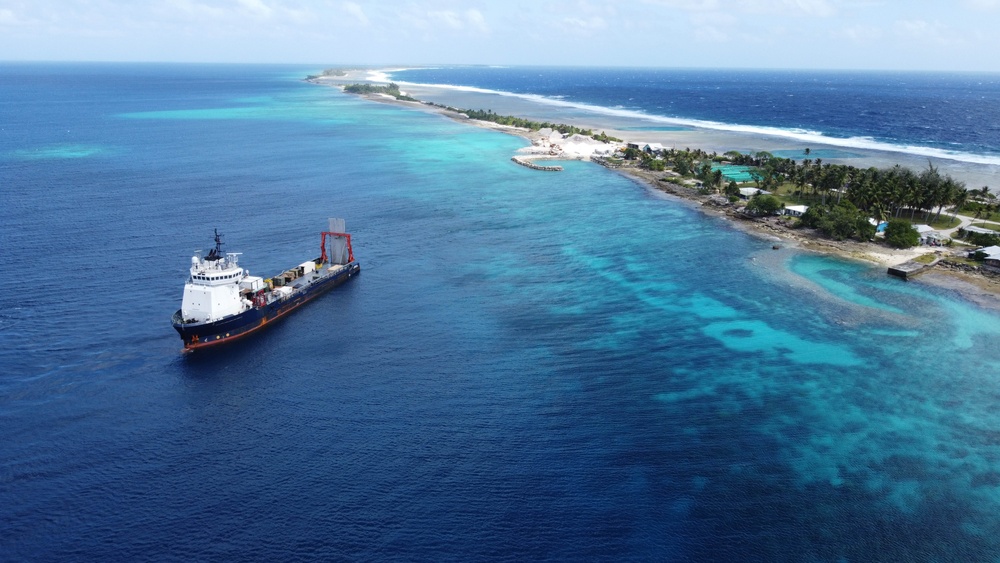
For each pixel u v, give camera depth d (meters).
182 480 63.19
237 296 97.69
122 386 80.94
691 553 54.47
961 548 55.34
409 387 80.62
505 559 53.69
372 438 69.81
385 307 107.25
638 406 76.31
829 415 74.94
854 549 55.19
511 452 67.38
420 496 60.81
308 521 57.72
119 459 66.38
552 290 113.75
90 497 60.78
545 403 76.81
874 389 80.88
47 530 56.78
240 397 78.56
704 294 111.75
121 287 112.62
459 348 91.44
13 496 60.81
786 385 81.56
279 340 95.00
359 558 53.72
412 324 100.12
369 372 84.69
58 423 72.56
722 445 69.06
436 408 75.69
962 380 83.12
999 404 77.50
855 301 108.69
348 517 58.16
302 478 63.41
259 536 56.06
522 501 60.31
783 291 113.19
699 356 89.12
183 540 55.69
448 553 54.25
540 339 94.25
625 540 55.81
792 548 55.22
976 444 69.81
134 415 74.50
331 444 68.88
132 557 53.91
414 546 55.00
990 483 63.53
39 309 102.75
